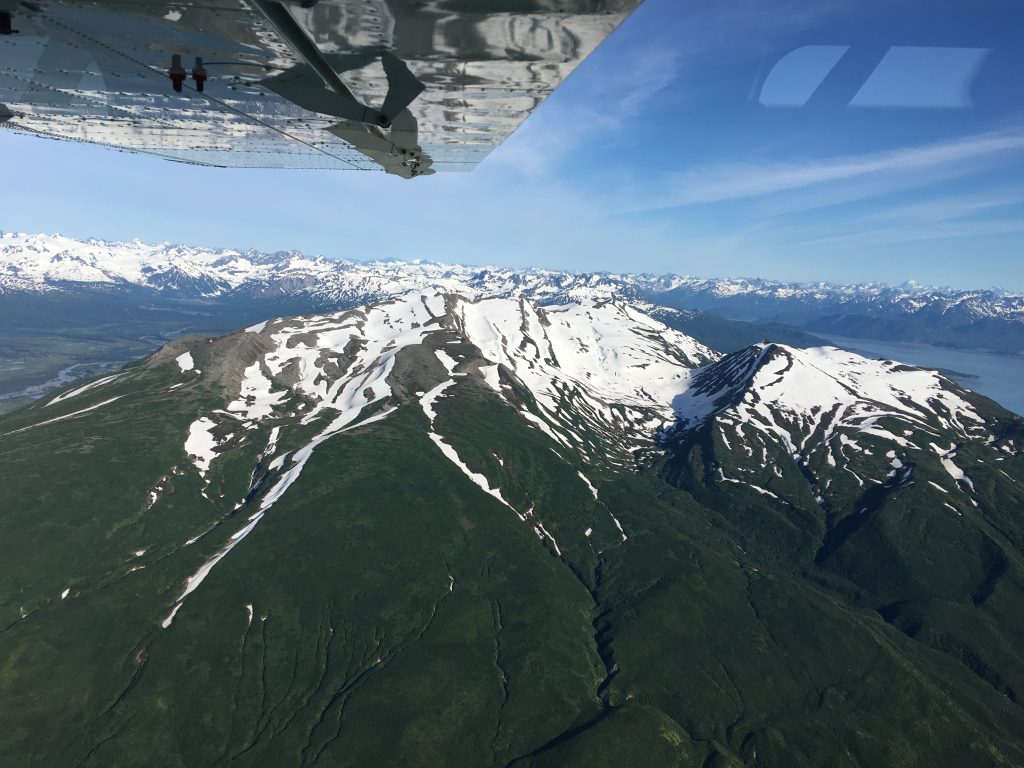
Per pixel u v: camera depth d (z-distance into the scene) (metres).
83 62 11.94
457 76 10.87
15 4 9.79
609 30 8.86
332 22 9.16
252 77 12.20
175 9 9.64
